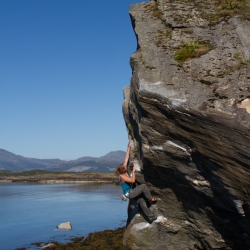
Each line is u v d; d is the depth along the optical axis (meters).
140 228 7.20
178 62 6.46
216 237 6.54
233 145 4.92
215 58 6.44
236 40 6.87
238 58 6.36
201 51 6.68
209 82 5.82
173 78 5.91
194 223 6.77
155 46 7.03
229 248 6.57
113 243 9.19
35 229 11.84
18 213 15.20
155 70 6.18
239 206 5.24
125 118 8.30
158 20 8.08
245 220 5.59
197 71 6.14
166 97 5.44
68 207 16.89
